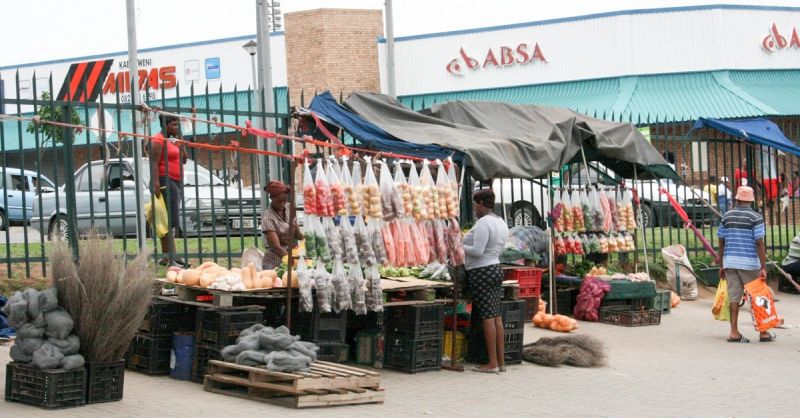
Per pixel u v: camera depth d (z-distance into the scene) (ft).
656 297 51.83
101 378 28.14
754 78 115.24
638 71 114.62
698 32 113.29
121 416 26.68
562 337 40.01
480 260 35.83
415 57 127.34
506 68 121.80
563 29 118.32
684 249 58.44
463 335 38.01
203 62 129.49
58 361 27.30
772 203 65.31
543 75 119.75
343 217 32.83
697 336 46.16
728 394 33.83
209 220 59.36
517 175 43.04
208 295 33.06
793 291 61.57
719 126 61.52
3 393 29.30
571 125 49.19
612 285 49.70
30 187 85.87
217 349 30.86
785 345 43.88
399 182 34.35
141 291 28.32
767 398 33.35
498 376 35.65
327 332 33.73
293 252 33.60
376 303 33.47
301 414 27.86
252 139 45.60
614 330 47.52
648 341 44.60
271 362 29.09
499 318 36.29
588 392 33.45
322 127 44.24
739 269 44.62
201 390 30.78
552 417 29.53
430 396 31.65
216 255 43.32
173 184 45.42
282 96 133.80
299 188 52.37
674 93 112.47
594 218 52.24
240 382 29.63
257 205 60.80
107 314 27.84
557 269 52.44
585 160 50.47
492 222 35.73
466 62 124.06
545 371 37.09
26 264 40.91
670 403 32.17
